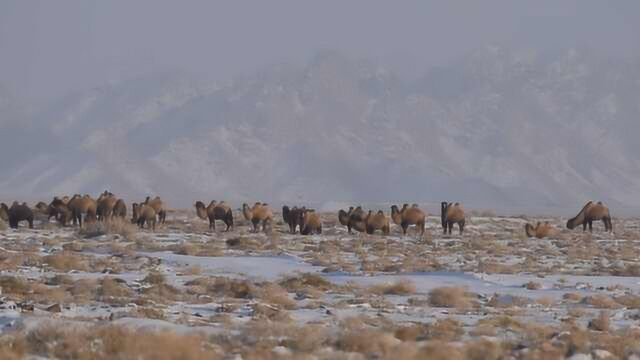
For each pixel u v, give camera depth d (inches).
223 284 4200.3
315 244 7426.2
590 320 3366.1
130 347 2378.2
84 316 3112.7
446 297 3890.3
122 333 2527.1
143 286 4207.7
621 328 3193.9
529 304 3951.8
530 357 2524.6
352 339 2618.1
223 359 2412.6
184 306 3553.2
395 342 2669.8
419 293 4338.1
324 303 3757.4
